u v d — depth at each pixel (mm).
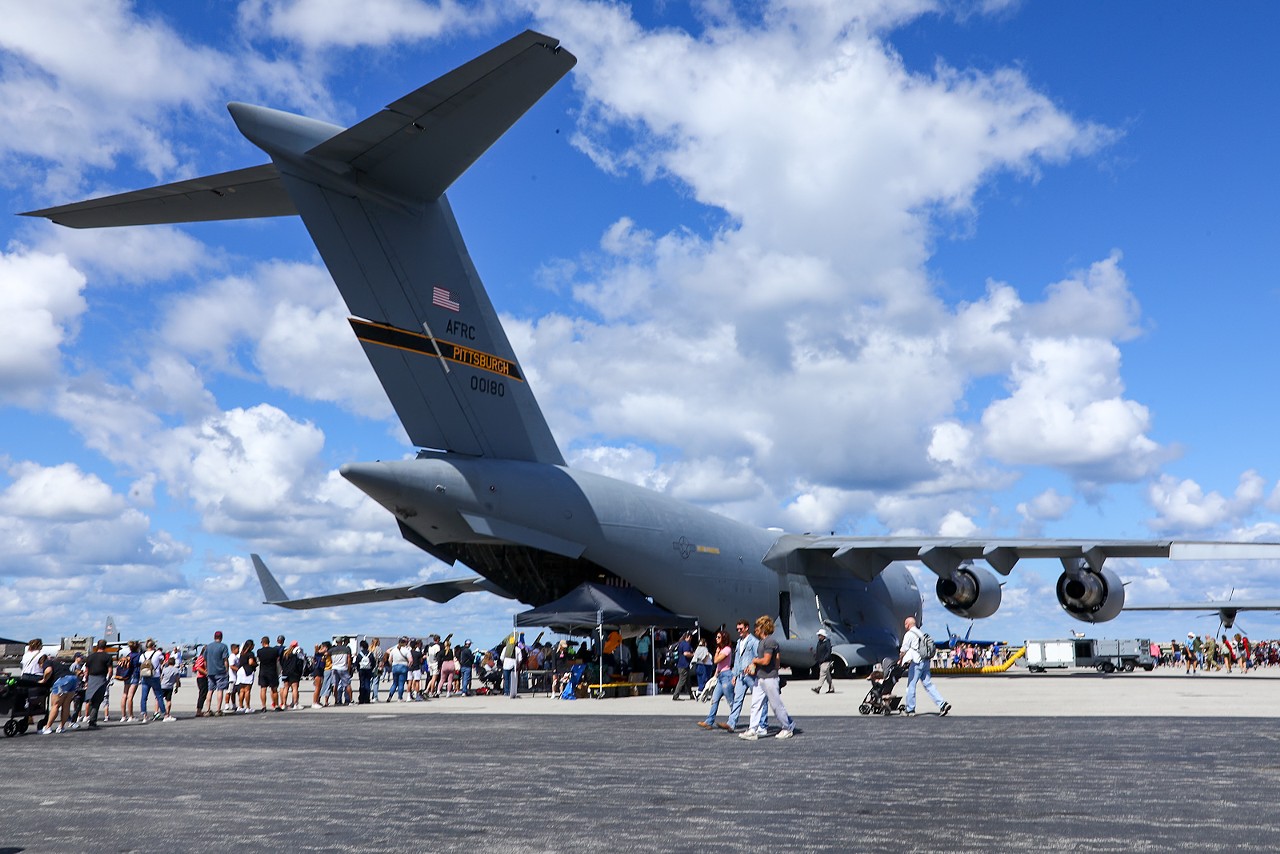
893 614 28656
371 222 15289
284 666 19953
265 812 6457
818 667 25016
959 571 25562
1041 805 6379
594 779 7855
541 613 19594
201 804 6824
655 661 22719
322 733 12828
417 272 16172
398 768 8742
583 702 19484
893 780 7574
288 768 8883
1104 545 20672
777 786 7363
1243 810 6156
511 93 11781
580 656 22422
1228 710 14211
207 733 13289
